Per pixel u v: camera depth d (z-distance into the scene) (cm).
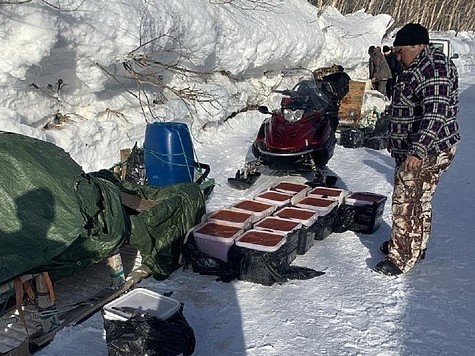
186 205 404
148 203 409
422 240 416
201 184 501
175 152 468
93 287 355
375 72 1145
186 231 402
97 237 306
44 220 282
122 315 277
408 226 392
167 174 468
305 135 600
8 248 270
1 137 305
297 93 679
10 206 279
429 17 2659
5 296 301
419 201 388
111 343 270
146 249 363
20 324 307
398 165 393
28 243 274
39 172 294
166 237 381
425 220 410
